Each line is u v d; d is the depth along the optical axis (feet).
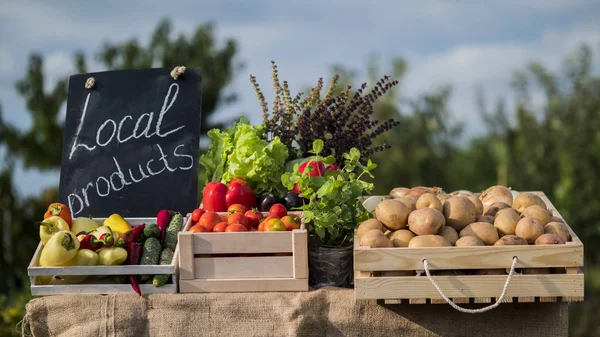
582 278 8.50
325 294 9.12
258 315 9.12
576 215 29.91
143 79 11.25
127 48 28.91
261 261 9.16
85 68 29.19
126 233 9.31
